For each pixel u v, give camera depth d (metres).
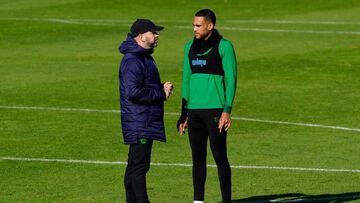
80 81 65.44
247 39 83.31
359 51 77.00
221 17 95.56
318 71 69.44
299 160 44.56
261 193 38.41
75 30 88.38
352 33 86.06
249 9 99.44
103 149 46.34
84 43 82.62
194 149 35.25
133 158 32.75
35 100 59.00
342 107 57.97
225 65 34.34
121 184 39.59
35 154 45.12
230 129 51.50
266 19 94.00
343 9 99.62
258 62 72.44
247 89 63.12
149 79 32.62
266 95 61.28
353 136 50.09
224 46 34.34
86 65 72.12
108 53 77.88
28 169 42.22
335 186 39.66
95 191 38.38
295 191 38.75
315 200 37.12
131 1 102.81
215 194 38.38
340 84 65.12
